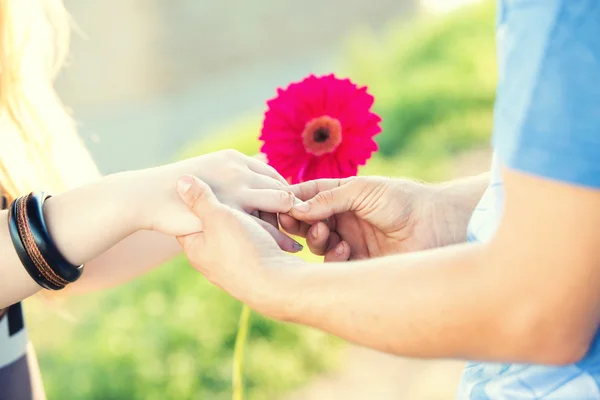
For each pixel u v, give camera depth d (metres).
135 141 7.03
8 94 1.15
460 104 3.84
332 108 1.11
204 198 0.97
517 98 0.82
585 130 0.80
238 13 9.74
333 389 2.16
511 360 0.85
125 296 2.61
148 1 9.20
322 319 0.89
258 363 2.20
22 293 1.00
